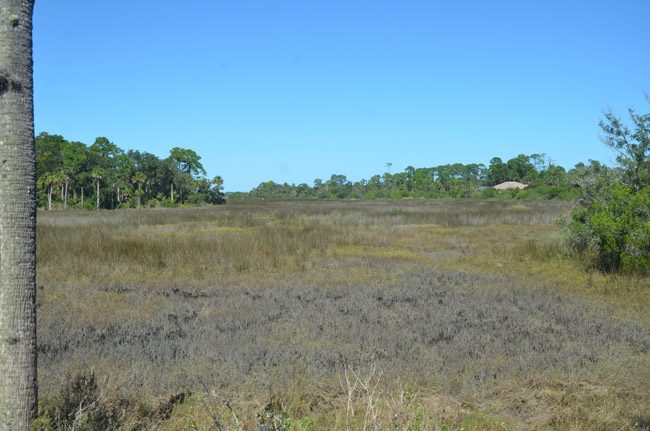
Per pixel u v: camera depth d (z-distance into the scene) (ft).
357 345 23.16
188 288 38.55
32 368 11.96
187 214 142.61
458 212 130.72
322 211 150.10
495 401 17.62
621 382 19.03
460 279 41.65
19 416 11.73
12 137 11.69
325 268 47.57
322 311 30.30
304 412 16.24
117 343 23.57
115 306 31.83
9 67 11.60
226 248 54.19
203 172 347.36
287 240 62.18
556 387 18.74
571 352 22.26
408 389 16.79
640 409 16.83
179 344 23.03
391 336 24.62
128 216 131.34
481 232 81.97
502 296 34.96
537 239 67.62
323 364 20.48
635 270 42.04
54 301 32.76
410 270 46.16
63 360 20.54
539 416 16.44
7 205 11.70
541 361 20.90
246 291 37.17
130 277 42.78
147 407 15.83
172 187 292.20
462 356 21.93
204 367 19.61
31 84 12.01
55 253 50.72
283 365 20.06
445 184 389.60
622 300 33.55
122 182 264.52
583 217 49.06
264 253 54.24
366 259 53.06
